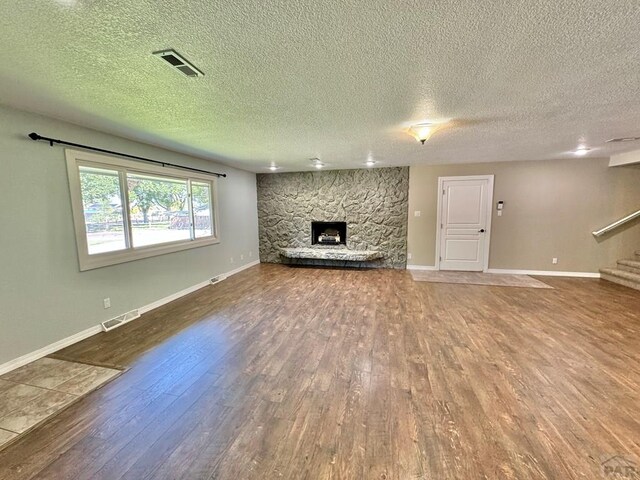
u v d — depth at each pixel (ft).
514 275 18.67
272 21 4.36
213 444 5.50
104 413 6.37
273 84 6.63
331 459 5.15
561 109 8.37
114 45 5.01
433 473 4.85
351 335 10.19
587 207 17.76
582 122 9.71
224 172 18.79
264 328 10.82
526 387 7.17
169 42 4.94
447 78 6.34
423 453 5.26
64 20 4.29
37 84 6.61
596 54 5.32
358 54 5.34
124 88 6.83
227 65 5.74
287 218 22.93
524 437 5.60
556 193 18.10
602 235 17.75
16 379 7.68
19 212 8.41
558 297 14.21
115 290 11.39
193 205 16.11
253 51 5.22
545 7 4.06
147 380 7.59
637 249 17.38
